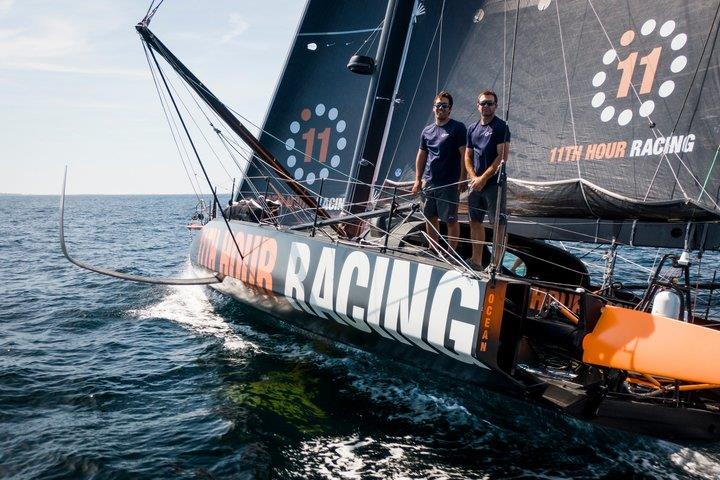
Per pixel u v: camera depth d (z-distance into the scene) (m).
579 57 5.56
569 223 5.62
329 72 8.40
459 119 6.62
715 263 12.73
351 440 4.20
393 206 5.05
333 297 5.00
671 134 4.89
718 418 4.24
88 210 63.00
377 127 7.29
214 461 3.91
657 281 4.25
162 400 4.93
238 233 6.58
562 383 4.14
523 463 3.96
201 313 7.68
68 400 4.96
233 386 5.14
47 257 15.66
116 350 6.30
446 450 4.09
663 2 4.99
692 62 4.79
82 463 3.89
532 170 5.85
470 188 4.61
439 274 4.27
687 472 3.92
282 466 3.85
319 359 5.75
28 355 6.18
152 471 3.79
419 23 7.04
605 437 4.32
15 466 3.88
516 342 4.14
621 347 3.87
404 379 5.24
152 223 34.94
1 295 9.67
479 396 4.86
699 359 3.56
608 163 5.30
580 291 4.11
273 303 5.99
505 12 6.23
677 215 4.74
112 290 9.68
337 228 6.00
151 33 5.49
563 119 5.66
